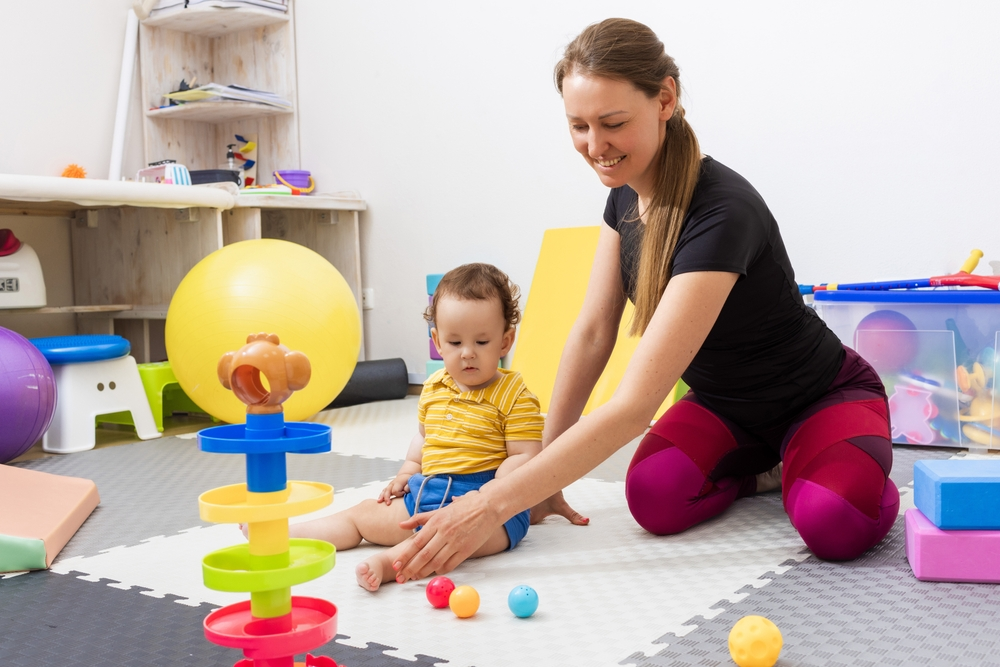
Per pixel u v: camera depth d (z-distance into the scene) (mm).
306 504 623
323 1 3322
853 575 1141
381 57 3197
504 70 2920
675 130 1158
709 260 1100
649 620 990
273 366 618
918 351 2045
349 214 3244
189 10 3174
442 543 1034
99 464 2045
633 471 1364
